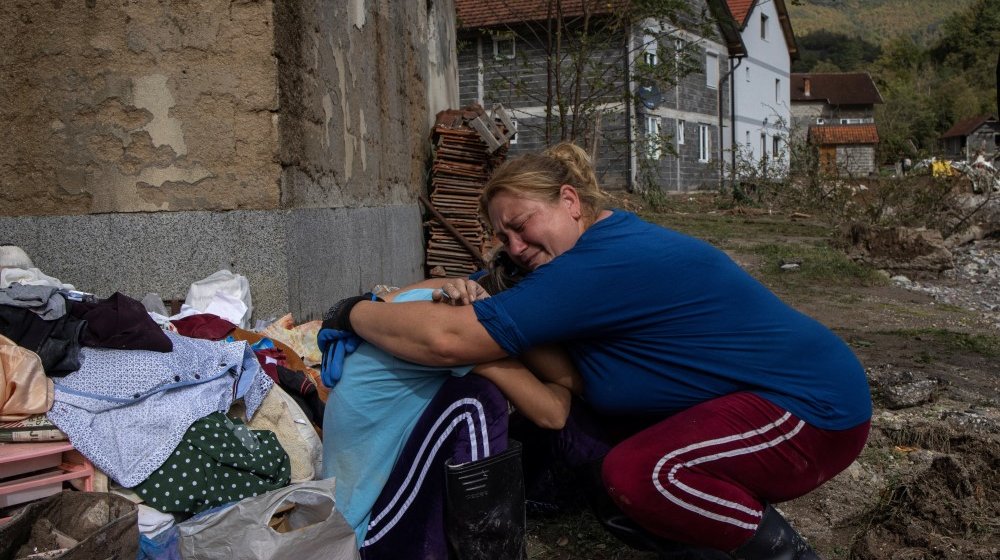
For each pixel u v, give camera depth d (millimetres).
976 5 97750
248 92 4773
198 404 3092
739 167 25203
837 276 10984
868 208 15695
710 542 2666
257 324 4828
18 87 4820
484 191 2766
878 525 3510
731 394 2660
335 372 2830
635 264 2537
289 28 5000
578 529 3451
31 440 2873
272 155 4805
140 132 4809
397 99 8039
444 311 2578
